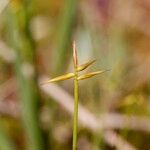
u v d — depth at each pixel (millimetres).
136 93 240
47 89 229
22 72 201
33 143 200
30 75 217
